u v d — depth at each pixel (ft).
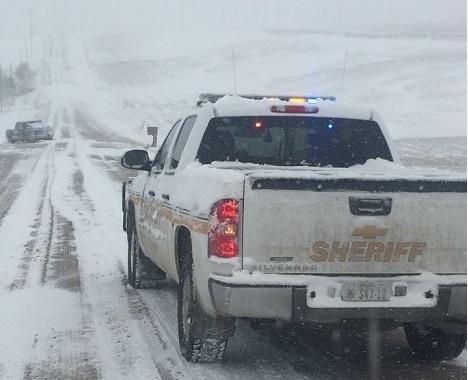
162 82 249.96
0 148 113.19
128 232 25.84
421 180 14.10
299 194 13.92
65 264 28.94
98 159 89.10
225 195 14.03
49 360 17.02
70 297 23.36
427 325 16.37
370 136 19.77
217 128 18.53
